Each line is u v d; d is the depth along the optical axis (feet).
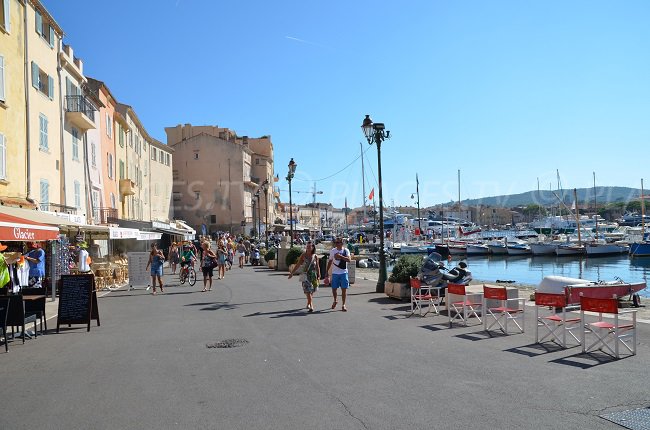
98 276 69.82
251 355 26.91
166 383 22.06
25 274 49.24
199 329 35.32
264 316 40.19
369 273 104.22
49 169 76.18
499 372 22.57
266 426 16.76
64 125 83.15
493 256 216.95
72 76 88.84
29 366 25.90
